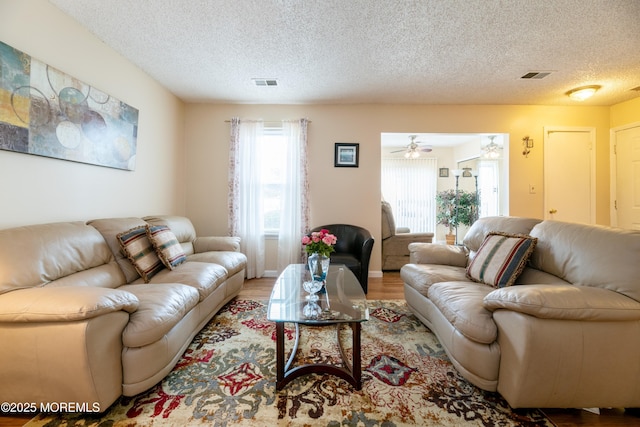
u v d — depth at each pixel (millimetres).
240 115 3811
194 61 2676
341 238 3568
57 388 1233
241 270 2973
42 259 1489
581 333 1230
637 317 1220
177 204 3633
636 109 3596
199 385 1536
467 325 1456
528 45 2387
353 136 3824
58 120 1881
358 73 2914
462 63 2701
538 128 3861
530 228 2033
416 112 3816
